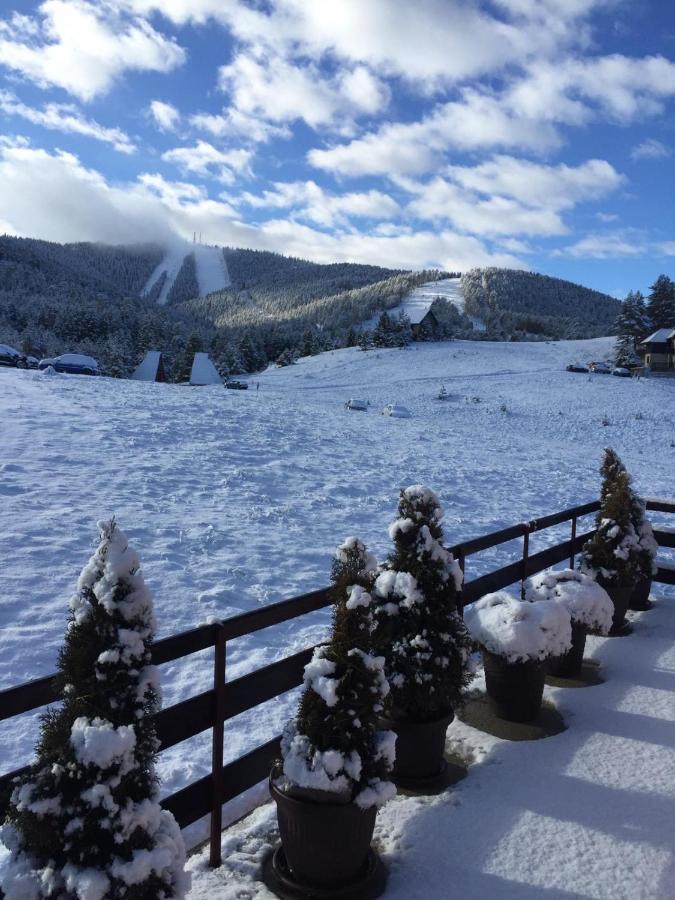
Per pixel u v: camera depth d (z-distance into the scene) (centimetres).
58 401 2352
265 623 330
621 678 541
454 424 4238
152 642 265
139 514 1123
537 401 5572
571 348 9781
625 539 648
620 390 6159
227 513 1209
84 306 15188
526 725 460
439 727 380
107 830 219
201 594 797
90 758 215
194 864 317
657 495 1994
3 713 228
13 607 716
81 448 1595
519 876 306
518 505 1564
